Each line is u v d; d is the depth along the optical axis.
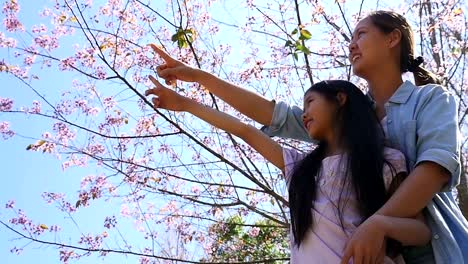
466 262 1.83
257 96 2.46
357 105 2.04
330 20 6.35
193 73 2.47
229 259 6.65
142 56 6.14
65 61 6.04
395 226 1.71
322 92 2.11
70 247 6.15
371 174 1.88
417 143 1.94
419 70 2.27
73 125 5.86
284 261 6.32
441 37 6.42
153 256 5.89
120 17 6.18
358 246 1.69
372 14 2.24
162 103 2.35
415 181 1.77
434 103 1.98
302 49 5.63
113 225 6.56
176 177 5.95
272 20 6.50
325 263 1.87
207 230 6.75
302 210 1.97
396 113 2.06
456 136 1.87
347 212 1.90
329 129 2.08
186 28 5.82
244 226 6.40
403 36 2.21
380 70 2.18
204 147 5.43
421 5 6.34
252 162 5.75
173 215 6.59
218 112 2.31
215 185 5.98
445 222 1.86
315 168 2.03
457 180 1.81
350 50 2.25
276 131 2.44
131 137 5.60
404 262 1.85
